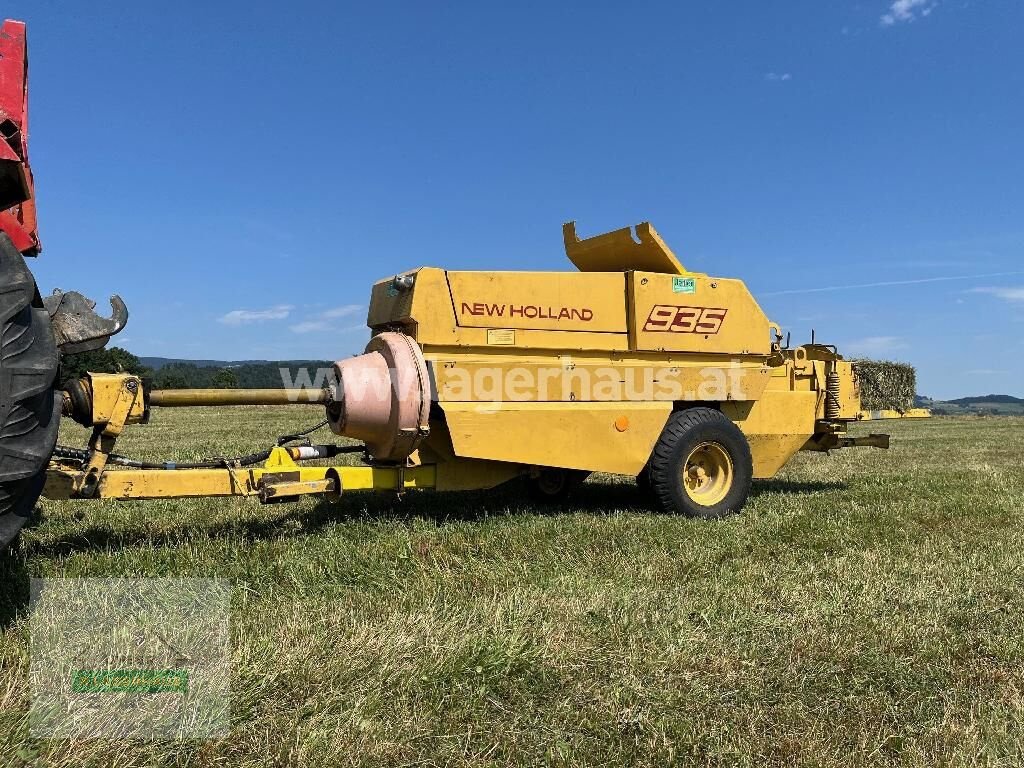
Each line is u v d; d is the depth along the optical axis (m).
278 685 3.12
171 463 5.71
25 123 4.78
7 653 3.32
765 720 3.09
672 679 3.38
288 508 6.80
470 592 4.50
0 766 2.51
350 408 5.92
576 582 4.67
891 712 3.20
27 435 3.25
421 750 2.78
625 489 8.52
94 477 5.08
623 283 7.07
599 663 3.50
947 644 3.88
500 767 2.71
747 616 4.15
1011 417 41.50
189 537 5.58
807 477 10.30
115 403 5.10
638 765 2.76
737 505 7.31
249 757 2.68
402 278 6.35
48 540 5.52
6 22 4.66
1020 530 6.52
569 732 2.95
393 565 4.92
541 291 6.69
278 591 4.43
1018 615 4.36
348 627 3.76
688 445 7.08
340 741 2.76
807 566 5.20
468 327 6.40
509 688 3.25
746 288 7.73
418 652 3.48
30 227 4.71
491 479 6.69
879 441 8.96
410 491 7.83
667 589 4.62
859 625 4.08
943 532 6.42
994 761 2.82
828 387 8.59
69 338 4.32
